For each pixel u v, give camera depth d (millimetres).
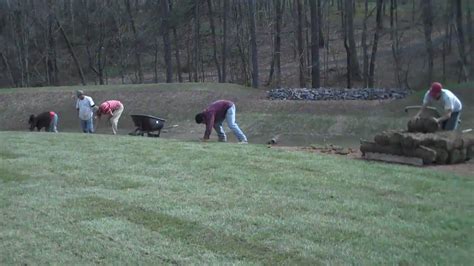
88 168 9680
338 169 9227
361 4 58188
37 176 9086
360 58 42875
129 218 6613
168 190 7906
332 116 25688
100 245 5785
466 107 23938
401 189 7809
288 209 6789
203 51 52844
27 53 49438
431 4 36125
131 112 30094
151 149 11703
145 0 56094
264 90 32469
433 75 34594
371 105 26484
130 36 52031
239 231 6000
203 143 12984
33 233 6227
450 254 5281
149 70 52938
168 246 5672
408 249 5410
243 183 8250
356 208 6816
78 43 54438
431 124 11125
